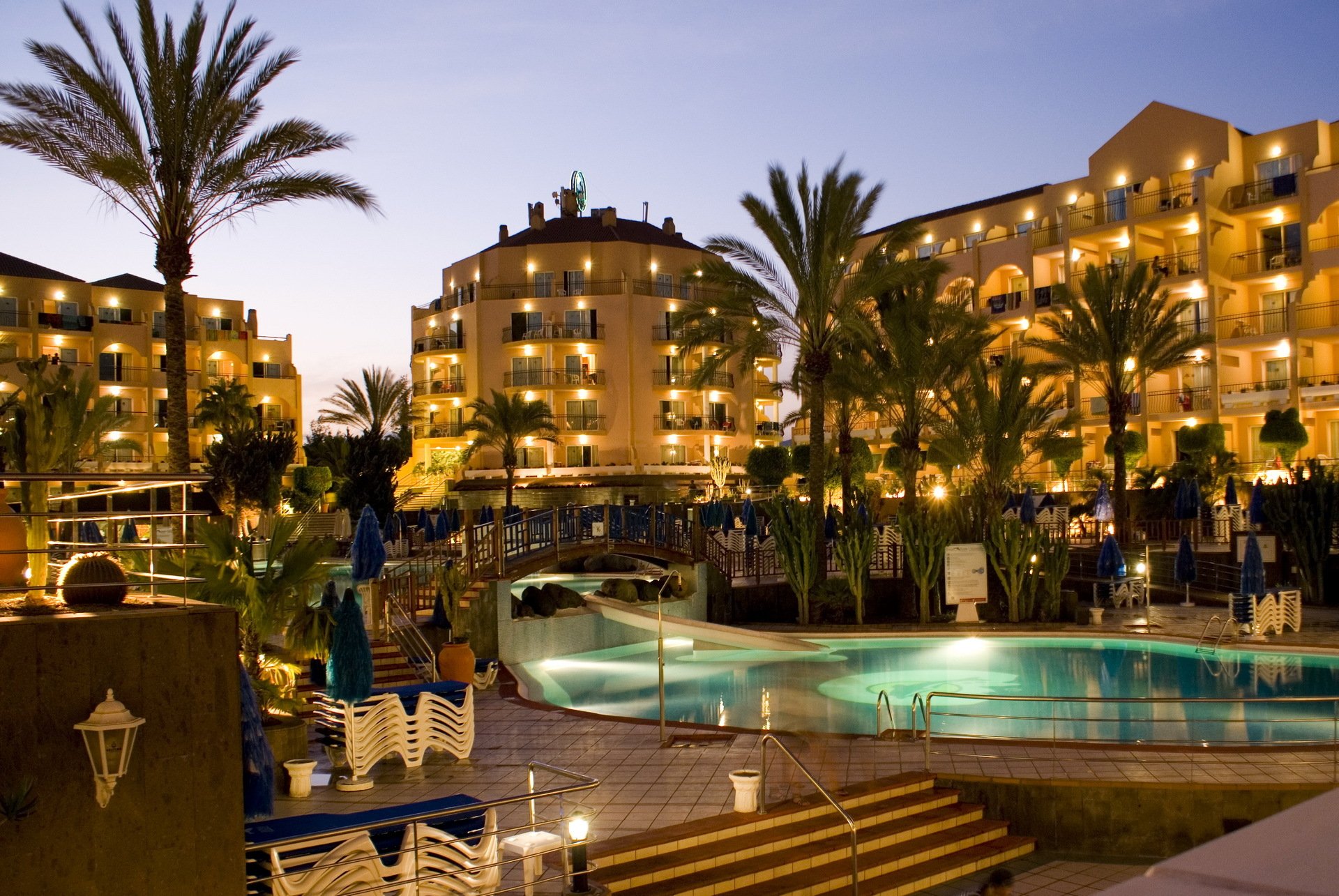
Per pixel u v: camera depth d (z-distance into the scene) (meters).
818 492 27.66
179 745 6.47
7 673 5.99
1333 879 1.16
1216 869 1.21
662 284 71.00
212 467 40.16
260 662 13.73
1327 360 48.66
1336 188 47.88
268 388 70.06
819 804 11.35
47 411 17.69
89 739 6.05
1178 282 50.78
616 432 68.56
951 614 27.55
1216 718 16.00
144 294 66.31
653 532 27.53
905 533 27.17
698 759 13.26
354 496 49.97
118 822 6.26
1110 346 36.88
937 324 30.78
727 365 71.44
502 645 21.83
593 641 24.41
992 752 13.31
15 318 61.81
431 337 73.12
